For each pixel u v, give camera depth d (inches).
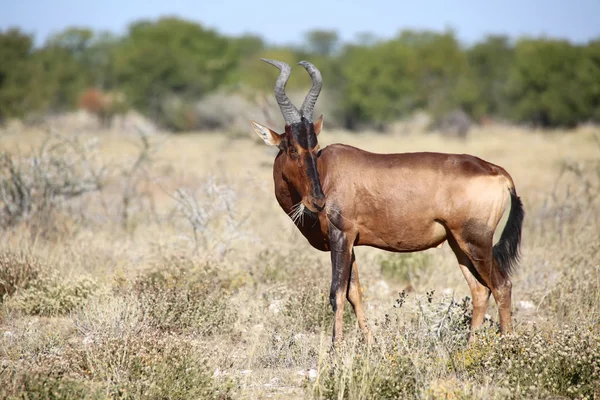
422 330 956.0
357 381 807.7
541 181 2827.3
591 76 7662.4
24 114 5748.0
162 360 810.8
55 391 738.8
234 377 836.6
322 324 1026.7
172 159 2812.5
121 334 962.7
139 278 1194.0
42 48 7613.2
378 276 1384.1
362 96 7721.5
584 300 1157.7
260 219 1804.9
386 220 985.5
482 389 773.9
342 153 1003.9
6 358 900.0
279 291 1192.2
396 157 995.3
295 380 880.9
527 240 1620.3
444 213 965.2
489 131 7121.1
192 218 1445.6
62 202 1673.2
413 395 794.2
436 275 1384.1
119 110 6870.1
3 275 1195.3
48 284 1158.3
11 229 1525.6
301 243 1562.5
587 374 823.7
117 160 2148.1
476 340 915.4
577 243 1475.1
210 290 1173.7
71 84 7204.7
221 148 3454.7
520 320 1106.7
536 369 812.6
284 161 1010.1
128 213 1809.8
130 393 765.9
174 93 7327.8
